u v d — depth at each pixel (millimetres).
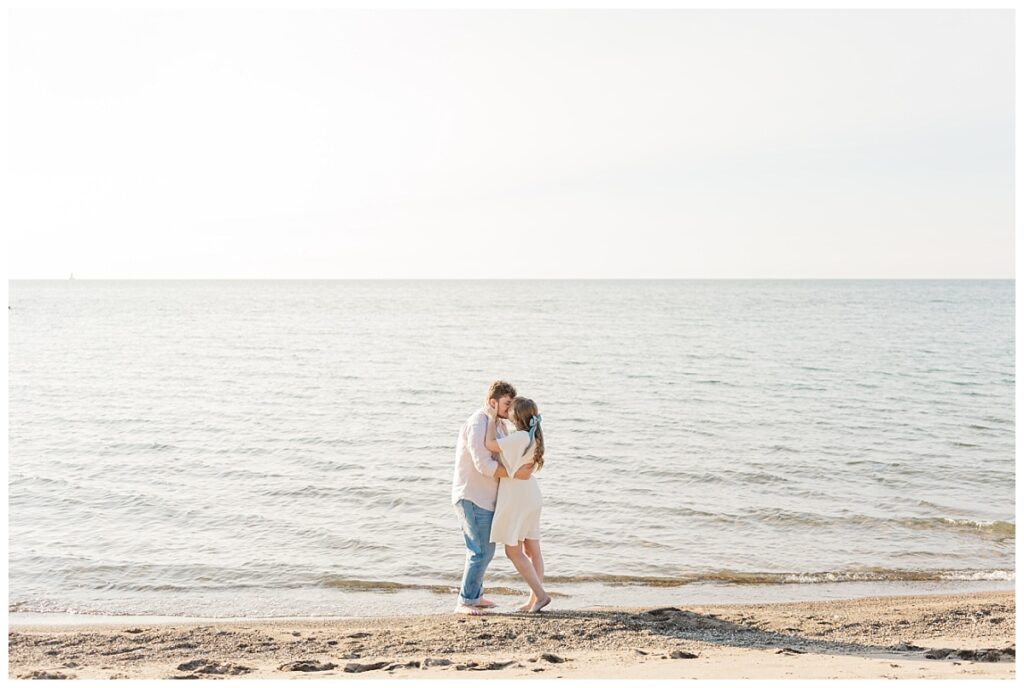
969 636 6656
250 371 34000
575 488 13992
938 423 21156
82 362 37438
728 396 26344
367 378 31562
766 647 6113
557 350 43250
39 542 10852
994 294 136375
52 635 6637
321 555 10352
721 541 10969
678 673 4965
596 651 5867
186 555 10328
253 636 6566
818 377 31359
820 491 13844
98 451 17531
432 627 6711
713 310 88188
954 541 10992
